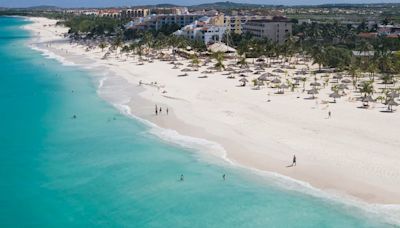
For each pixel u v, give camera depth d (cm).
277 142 7338
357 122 8344
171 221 4978
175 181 5997
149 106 10038
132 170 6397
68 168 6531
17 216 5156
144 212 5200
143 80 13275
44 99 11125
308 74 13762
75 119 9200
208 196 5534
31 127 8656
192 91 11475
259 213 5084
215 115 9094
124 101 10662
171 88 11931
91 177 6194
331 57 14425
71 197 5612
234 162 6612
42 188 5884
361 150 6825
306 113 9088
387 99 9938
